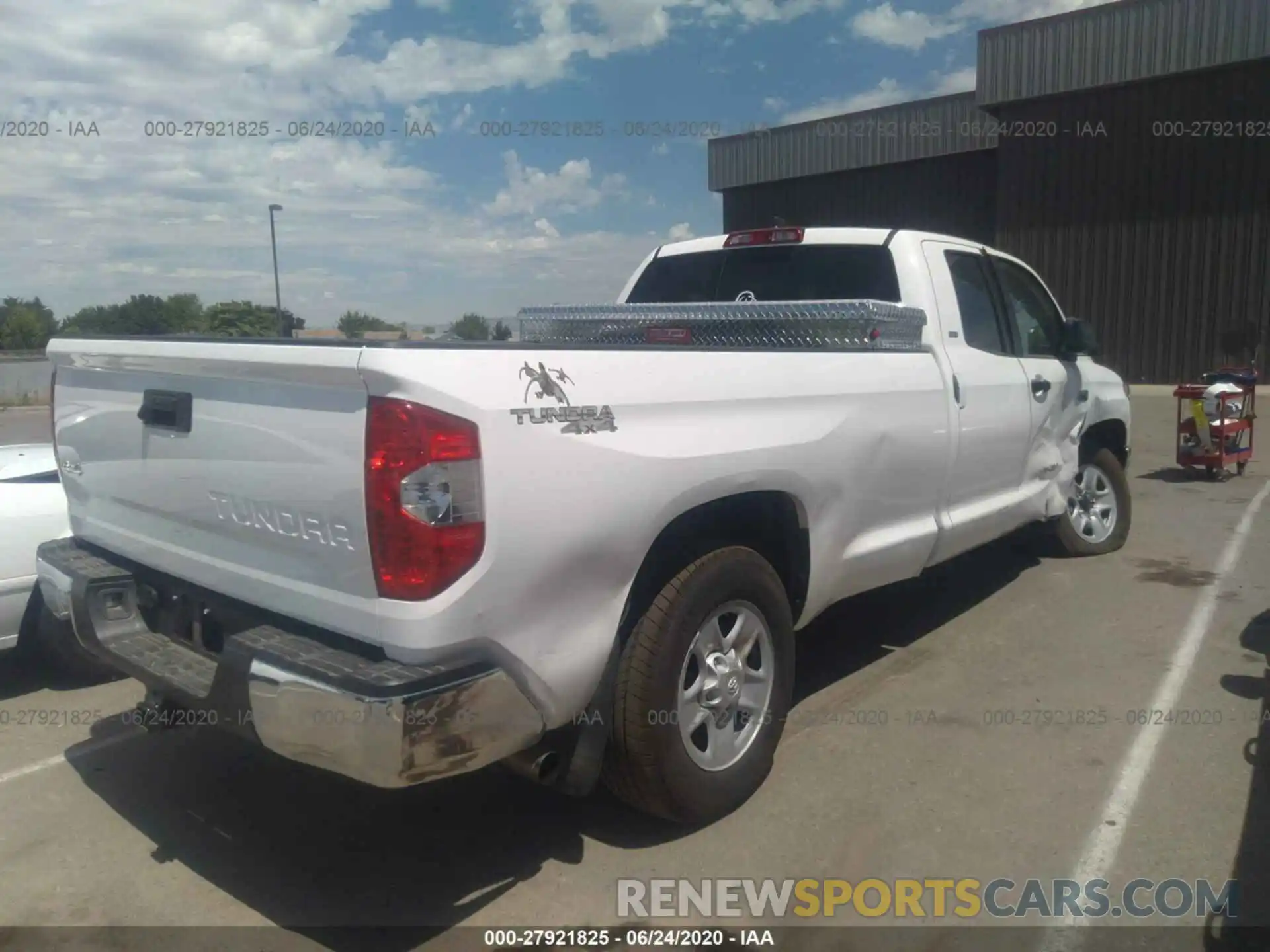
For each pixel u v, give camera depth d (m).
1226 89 17.98
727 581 3.38
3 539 4.46
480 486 2.62
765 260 5.43
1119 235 19.50
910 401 4.36
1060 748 4.05
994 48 20.09
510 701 2.79
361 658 2.72
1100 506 7.10
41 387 25.45
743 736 3.65
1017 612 5.80
